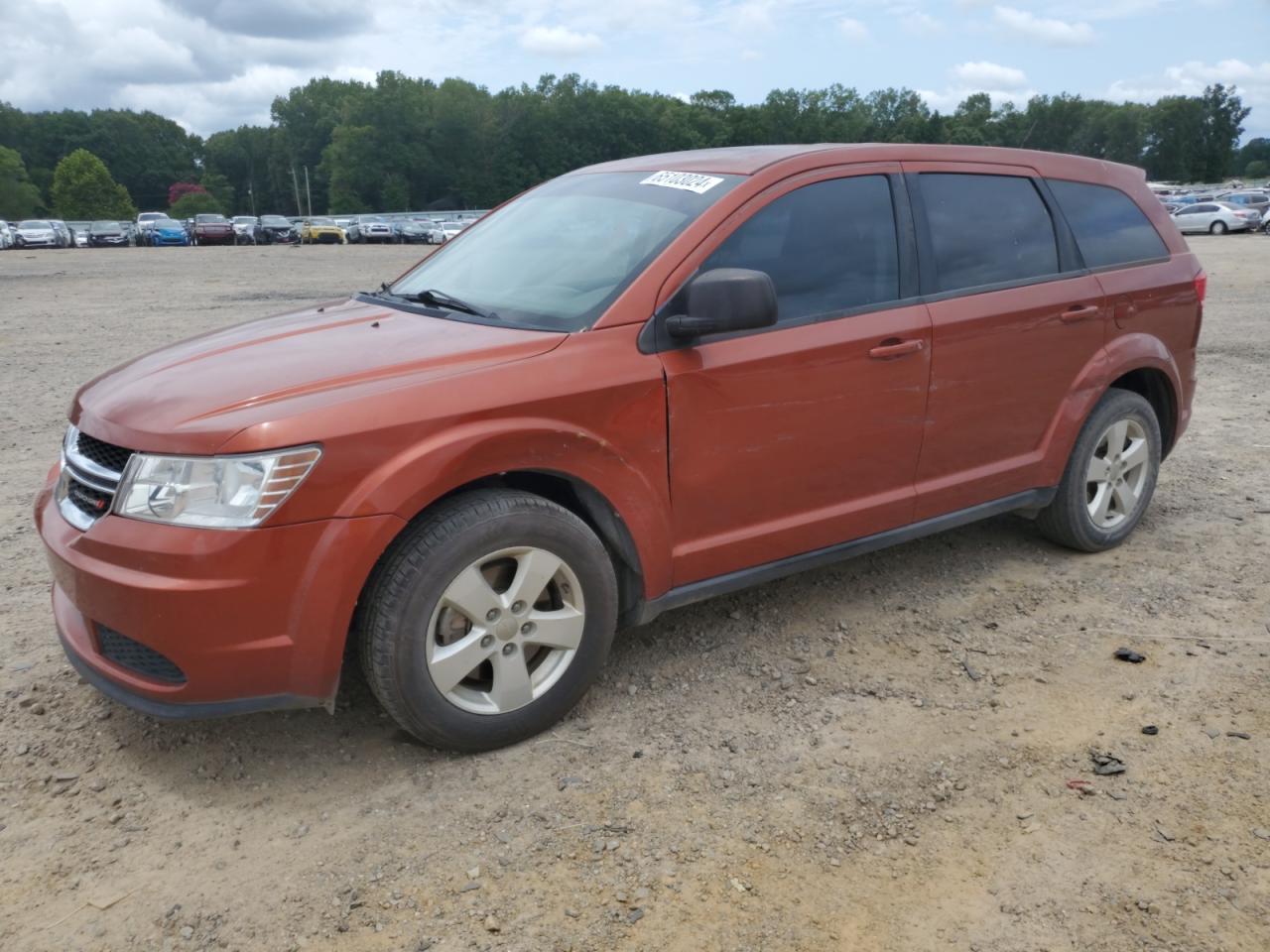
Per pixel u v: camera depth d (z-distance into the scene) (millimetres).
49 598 4191
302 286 20578
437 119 121938
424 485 2740
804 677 3514
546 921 2367
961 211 4023
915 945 2287
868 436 3686
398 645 2791
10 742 3121
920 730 3172
